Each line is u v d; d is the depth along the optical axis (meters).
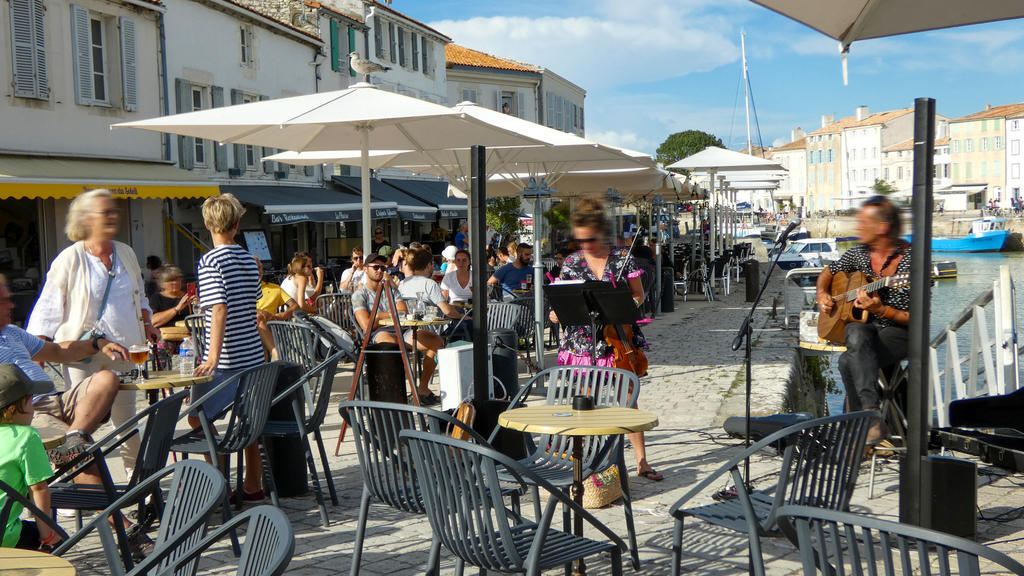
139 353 5.63
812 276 23.47
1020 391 6.16
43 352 5.51
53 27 19.73
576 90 58.97
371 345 8.48
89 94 20.67
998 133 111.00
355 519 5.77
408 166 13.02
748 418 5.58
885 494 6.08
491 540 3.55
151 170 21.56
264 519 2.43
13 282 18.92
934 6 4.19
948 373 7.64
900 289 6.27
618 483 5.99
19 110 18.89
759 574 3.71
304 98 8.55
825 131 127.19
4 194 16.83
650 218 22.59
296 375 6.34
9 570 2.60
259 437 5.69
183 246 23.95
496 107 49.50
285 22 30.03
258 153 27.89
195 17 24.56
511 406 5.27
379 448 4.32
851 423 3.80
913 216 4.61
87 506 4.61
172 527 3.04
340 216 25.83
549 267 16.72
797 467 3.69
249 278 5.98
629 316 6.06
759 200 125.50
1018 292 31.27
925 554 2.22
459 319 10.19
